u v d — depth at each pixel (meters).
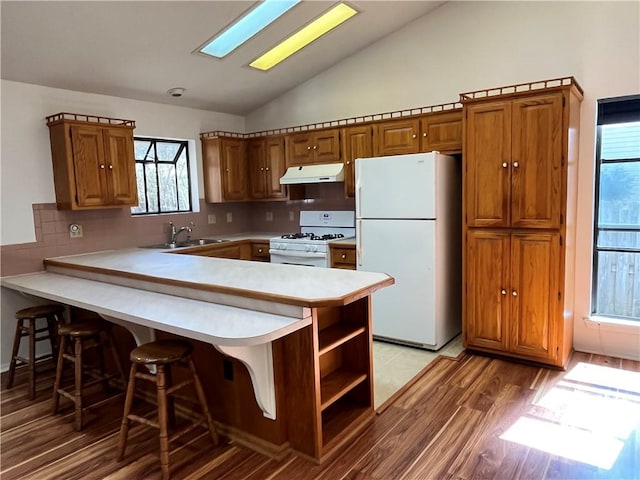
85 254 3.91
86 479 2.13
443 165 3.56
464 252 3.42
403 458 2.20
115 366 3.18
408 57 4.14
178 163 4.94
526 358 3.27
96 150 3.74
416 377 3.11
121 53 3.45
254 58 4.02
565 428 2.41
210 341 1.87
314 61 4.44
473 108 3.25
